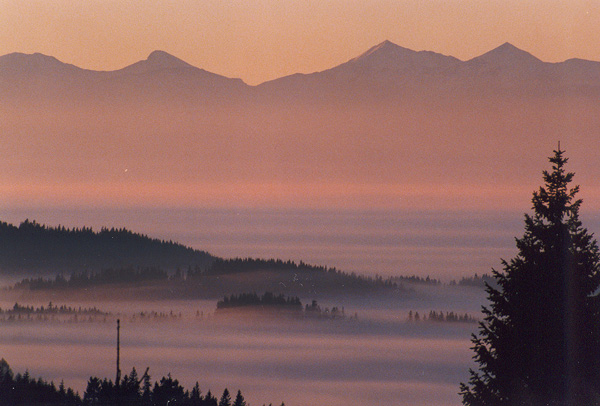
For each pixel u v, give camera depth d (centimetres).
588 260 10806
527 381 10538
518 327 10675
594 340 10369
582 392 10169
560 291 10594
